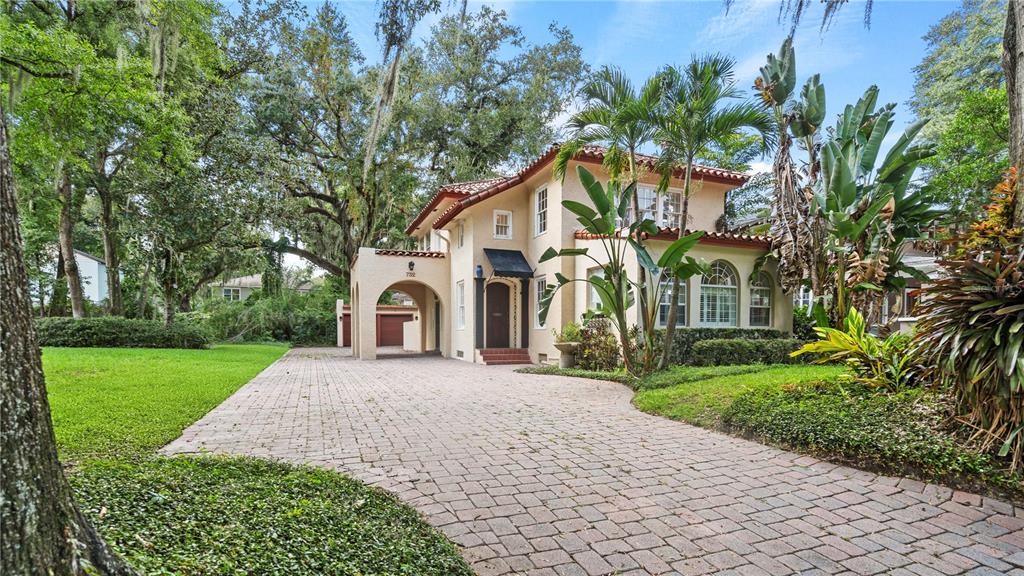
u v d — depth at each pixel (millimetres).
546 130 25734
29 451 1376
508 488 4031
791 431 5230
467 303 16469
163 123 13602
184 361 12898
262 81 22328
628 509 3643
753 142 23234
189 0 13586
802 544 3123
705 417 6410
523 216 16562
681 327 12008
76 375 9422
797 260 11047
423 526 3070
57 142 12195
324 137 25250
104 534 1800
